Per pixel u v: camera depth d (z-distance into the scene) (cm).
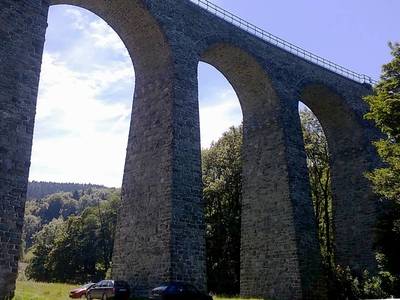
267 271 3139
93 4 2716
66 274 7931
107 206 8625
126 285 2494
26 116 2036
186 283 2267
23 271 10031
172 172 2523
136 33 2892
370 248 3684
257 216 3309
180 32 2875
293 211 3083
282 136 3275
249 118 3547
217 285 4825
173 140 2589
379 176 2984
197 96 2820
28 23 2145
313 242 3125
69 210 17900
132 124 2944
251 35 3353
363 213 3803
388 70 3055
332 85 3844
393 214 3481
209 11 3127
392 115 2944
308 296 2923
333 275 3391
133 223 2698
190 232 2503
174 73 2736
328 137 4188
